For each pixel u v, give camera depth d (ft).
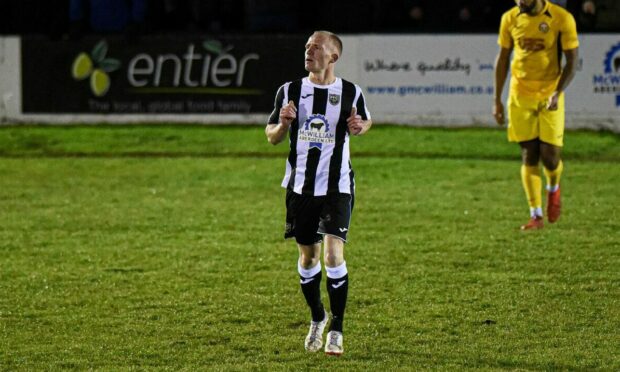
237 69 117.08
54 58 118.11
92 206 86.48
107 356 49.67
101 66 117.80
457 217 80.89
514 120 73.56
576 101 115.03
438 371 47.06
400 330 53.57
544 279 63.31
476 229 76.74
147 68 117.70
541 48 71.46
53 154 109.40
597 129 115.03
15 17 119.75
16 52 118.32
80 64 118.01
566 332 53.06
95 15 117.70
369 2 118.73
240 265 67.41
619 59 114.32
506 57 73.46
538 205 74.95
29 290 61.72
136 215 82.99
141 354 49.93
